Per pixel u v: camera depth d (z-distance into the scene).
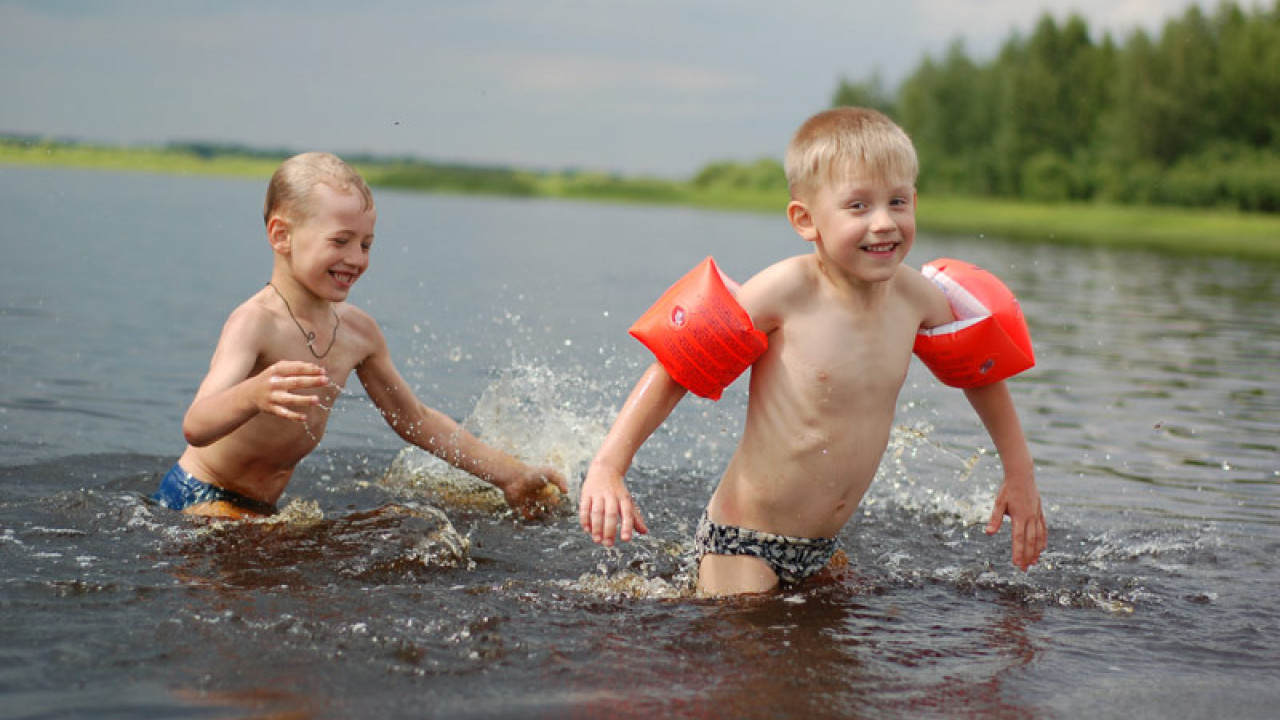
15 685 2.38
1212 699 2.53
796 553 3.48
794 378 3.41
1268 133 40.62
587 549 3.76
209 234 15.82
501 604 3.04
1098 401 6.56
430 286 11.31
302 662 2.55
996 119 46.44
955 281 3.65
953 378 3.68
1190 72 41.28
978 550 3.84
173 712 2.27
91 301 8.98
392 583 3.21
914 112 47.44
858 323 3.43
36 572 3.14
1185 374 7.53
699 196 51.81
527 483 4.36
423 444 4.47
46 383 6.03
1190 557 3.74
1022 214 38.66
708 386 3.42
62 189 26.02
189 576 3.17
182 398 5.87
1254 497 4.58
